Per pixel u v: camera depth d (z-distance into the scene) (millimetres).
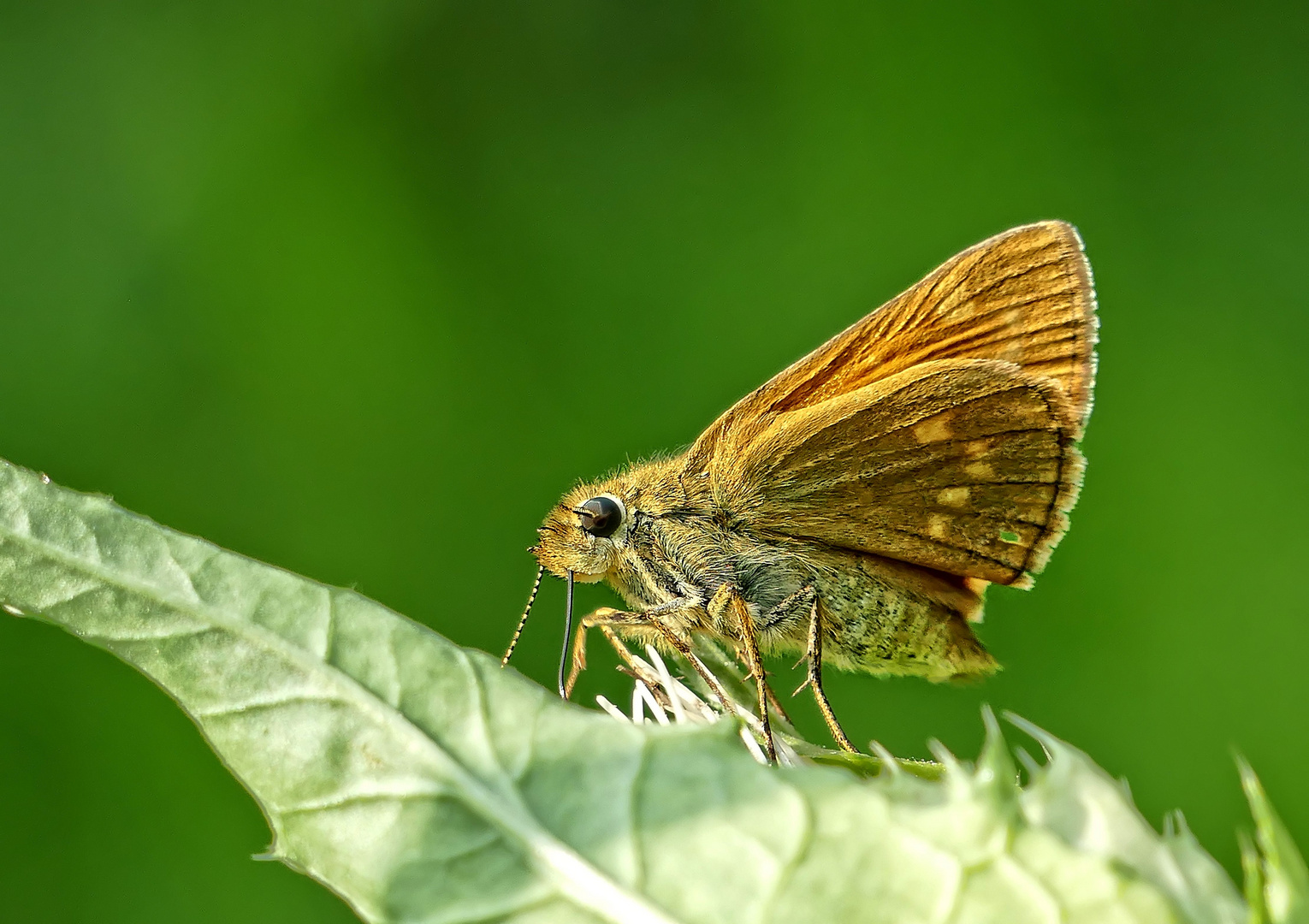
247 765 97
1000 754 89
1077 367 209
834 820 90
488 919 92
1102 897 83
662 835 92
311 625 100
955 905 85
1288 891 78
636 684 156
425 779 96
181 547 101
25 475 101
